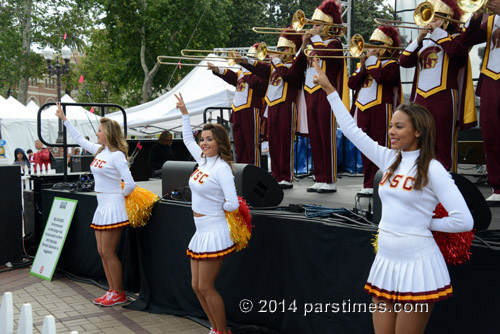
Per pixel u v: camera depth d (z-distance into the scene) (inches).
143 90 1135.6
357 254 140.0
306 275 155.3
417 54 188.7
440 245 102.2
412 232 97.8
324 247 149.2
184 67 1141.1
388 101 216.8
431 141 97.9
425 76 184.9
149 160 391.5
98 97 1454.2
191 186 153.8
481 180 248.4
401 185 99.4
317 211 161.5
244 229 152.3
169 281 204.8
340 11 222.2
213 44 1135.0
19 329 113.0
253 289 174.1
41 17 1294.3
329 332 149.0
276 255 165.3
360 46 180.5
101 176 204.7
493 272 113.3
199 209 151.6
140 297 217.3
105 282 245.4
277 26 1228.5
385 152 108.6
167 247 205.0
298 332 159.0
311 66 222.7
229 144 153.1
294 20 222.5
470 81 183.9
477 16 164.9
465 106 184.2
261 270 170.7
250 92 263.9
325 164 223.5
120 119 521.0
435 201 98.3
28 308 111.5
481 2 141.0
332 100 115.6
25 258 297.6
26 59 1263.5
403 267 98.3
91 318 197.8
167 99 545.3
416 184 97.0
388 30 209.6
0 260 280.8
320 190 224.4
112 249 209.8
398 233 98.8
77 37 1326.3
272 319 168.1
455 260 104.3
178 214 198.7
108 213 205.2
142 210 205.9
